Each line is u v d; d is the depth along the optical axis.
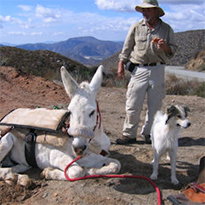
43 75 17.22
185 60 59.88
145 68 5.93
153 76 5.93
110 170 4.34
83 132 3.57
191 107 10.12
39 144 4.54
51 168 4.52
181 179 4.58
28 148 4.58
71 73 18.17
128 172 4.79
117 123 8.16
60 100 10.50
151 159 5.43
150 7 5.38
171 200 3.58
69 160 4.37
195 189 3.71
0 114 8.10
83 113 3.63
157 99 6.08
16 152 4.77
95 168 4.44
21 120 4.76
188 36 76.12
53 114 4.72
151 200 3.86
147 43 5.72
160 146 4.38
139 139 6.80
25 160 4.72
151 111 6.16
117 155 5.62
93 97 3.89
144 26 5.75
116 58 57.91
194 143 6.52
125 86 16.05
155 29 5.66
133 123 6.29
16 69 13.98
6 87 11.68
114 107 10.10
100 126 4.42
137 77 6.02
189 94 15.07
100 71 4.25
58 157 4.43
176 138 4.36
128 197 3.91
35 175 4.66
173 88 15.89
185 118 4.18
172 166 4.41
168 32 5.71
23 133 4.60
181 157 5.58
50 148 4.49
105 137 4.79
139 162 5.26
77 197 3.87
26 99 10.30
